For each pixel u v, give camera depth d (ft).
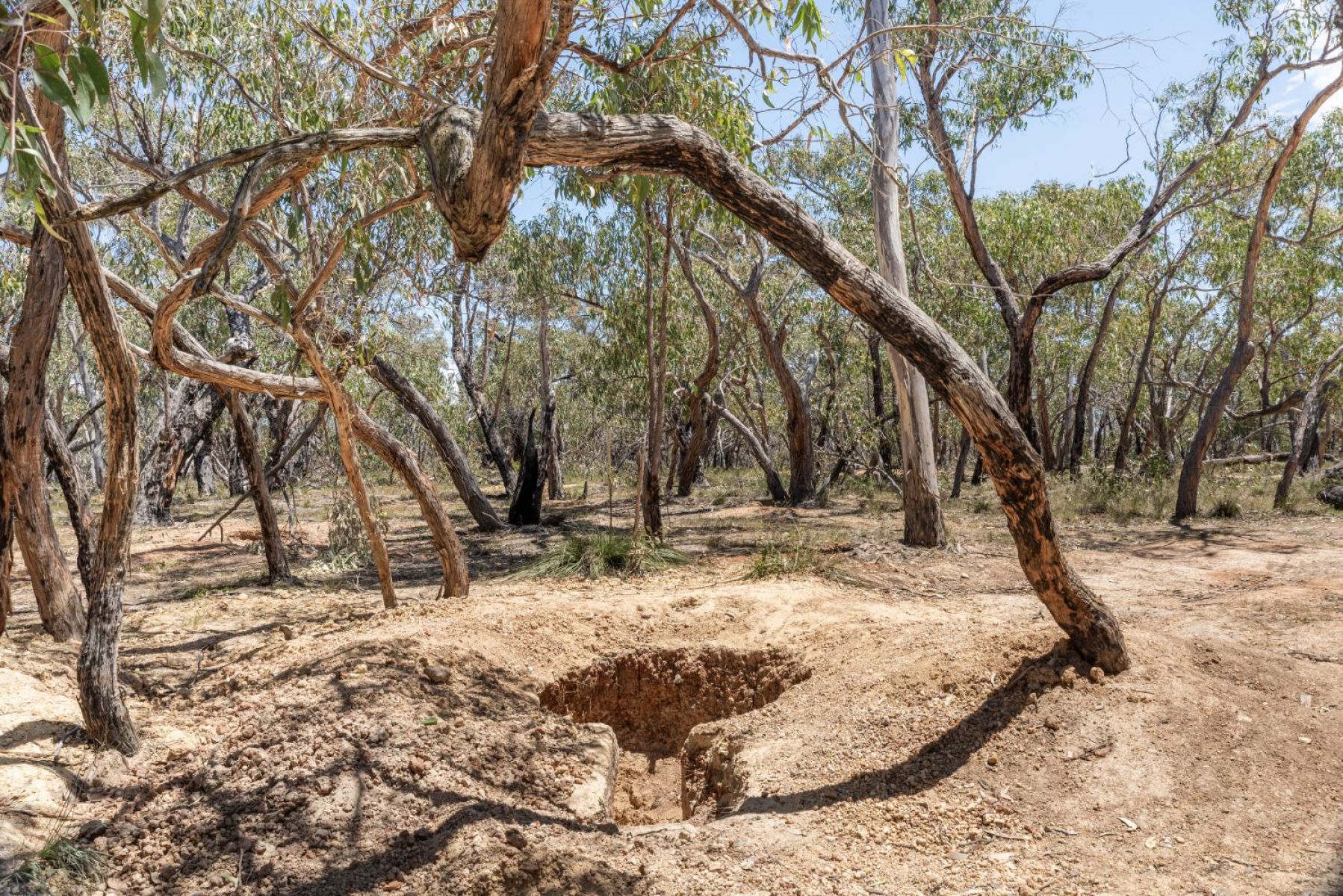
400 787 15.10
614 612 25.23
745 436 69.10
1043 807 14.03
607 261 55.72
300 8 21.67
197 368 21.65
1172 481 63.87
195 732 17.39
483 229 12.92
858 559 37.17
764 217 14.53
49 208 14.51
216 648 24.02
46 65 7.45
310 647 21.77
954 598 29.94
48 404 24.89
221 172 36.42
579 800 15.72
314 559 41.60
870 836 13.70
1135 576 33.04
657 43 17.70
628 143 13.74
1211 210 58.29
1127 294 83.41
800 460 64.85
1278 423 95.96
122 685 20.31
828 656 21.30
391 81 17.38
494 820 14.01
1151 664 16.99
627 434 83.05
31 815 13.73
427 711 17.85
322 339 23.35
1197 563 35.09
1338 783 14.25
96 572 16.25
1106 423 138.21
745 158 22.11
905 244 64.64
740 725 19.03
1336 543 38.63
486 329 69.92
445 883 12.30
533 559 39.14
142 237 34.37
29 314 23.02
